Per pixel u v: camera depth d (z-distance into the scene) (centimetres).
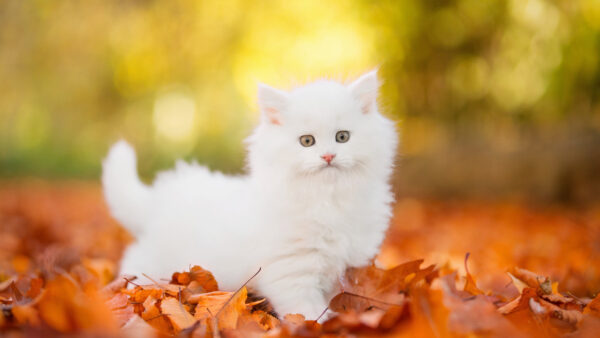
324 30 258
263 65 279
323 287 84
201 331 74
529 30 212
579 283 95
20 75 317
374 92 87
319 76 97
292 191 83
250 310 82
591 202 200
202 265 87
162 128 355
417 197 253
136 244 95
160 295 82
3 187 309
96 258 116
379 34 246
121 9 292
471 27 231
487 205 216
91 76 317
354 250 84
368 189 85
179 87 319
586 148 208
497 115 241
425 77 250
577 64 205
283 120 85
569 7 201
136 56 305
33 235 133
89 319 72
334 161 83
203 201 90
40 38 304
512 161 229
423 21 238
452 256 114
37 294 84
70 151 377
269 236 83
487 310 75
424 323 73
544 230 147
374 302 81
